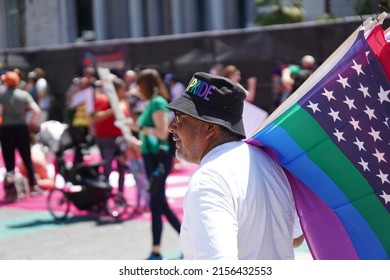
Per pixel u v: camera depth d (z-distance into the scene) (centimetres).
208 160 298
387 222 302
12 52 2822
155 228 876
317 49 1964
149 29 5628
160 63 2403
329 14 2512
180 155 327
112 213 1209
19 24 3759
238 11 5150
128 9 5581
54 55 2703
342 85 301
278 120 307
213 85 308
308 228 323
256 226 292
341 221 312
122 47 2498
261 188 296
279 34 2064
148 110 877
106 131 1227
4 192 1510
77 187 1227
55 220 1228
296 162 315
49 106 2316
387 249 305
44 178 1522
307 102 304
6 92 1487
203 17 5325
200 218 277
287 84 1539
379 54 301
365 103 298
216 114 308
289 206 310
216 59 2244
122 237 1066
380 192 300
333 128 303
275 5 3086
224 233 272
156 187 870
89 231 1121
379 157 298
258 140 313
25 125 1498
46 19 3900
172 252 949
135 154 1186
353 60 299
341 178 307
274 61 2080
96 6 5416
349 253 313
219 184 284
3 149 1499
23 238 1090
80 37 5556
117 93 1238
